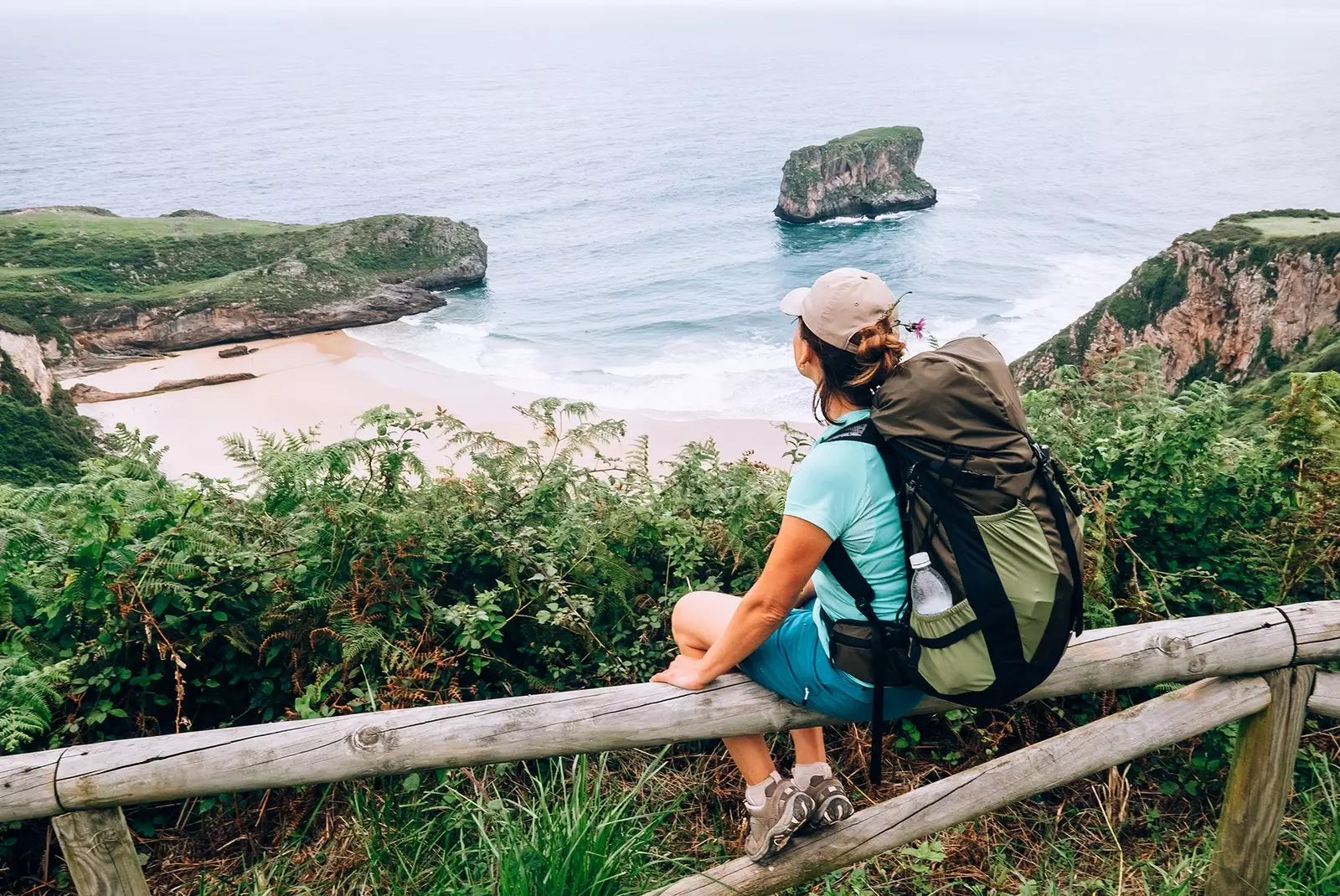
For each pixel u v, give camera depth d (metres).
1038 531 1.61
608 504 3.89
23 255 94.44
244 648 3.01
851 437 1.71
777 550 1.73
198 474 3.62
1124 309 57.59
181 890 2.65
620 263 113.06
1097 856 2.84
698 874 2.18
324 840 2.70
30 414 50.25
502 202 165.00
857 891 2.55
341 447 3.46
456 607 3.13
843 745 3.16
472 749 1.87
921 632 1.66
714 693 1.98
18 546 3.05
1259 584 3.67
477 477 3.72
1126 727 2.28
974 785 2.22
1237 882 2.51
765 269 106.94
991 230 127.50
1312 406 3.62
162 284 94.00
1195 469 3.71
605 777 2.92
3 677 2.66
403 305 86.38
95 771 1.78
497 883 2.35
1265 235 53.22
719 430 51.78
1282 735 2.36
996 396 1.64
